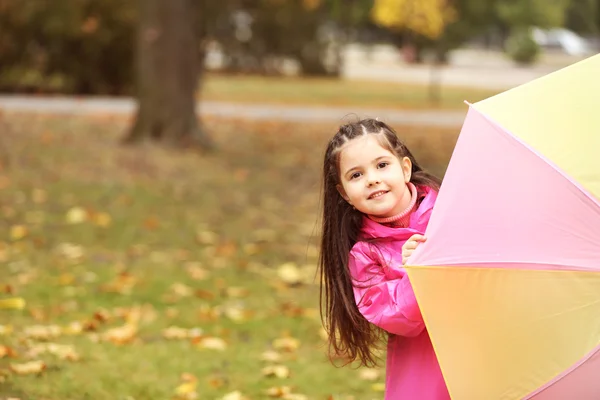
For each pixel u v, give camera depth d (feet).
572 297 11.39
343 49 173.06
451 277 11.83
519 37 204.13
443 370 11.96
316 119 82.89
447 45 185.16
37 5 89.51
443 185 12.43
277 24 150.82
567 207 11.57
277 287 29.63
